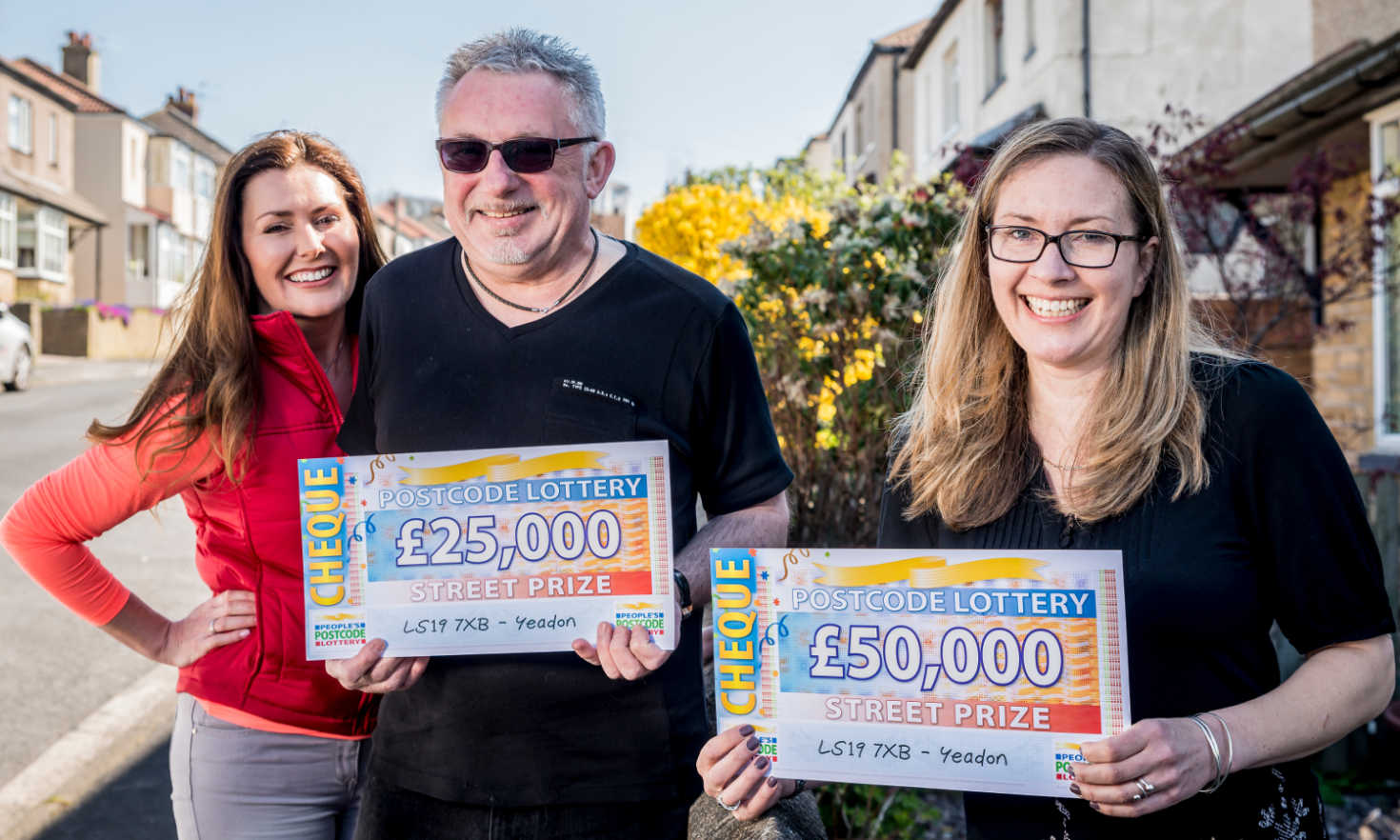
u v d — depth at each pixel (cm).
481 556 196
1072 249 172
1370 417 779
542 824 203
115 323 3138
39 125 3550
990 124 1514
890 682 173
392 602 196
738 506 222
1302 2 1130
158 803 395
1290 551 163
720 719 179
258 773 228
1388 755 400
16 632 584
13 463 1101
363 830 215
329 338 242
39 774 415
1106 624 163
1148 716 167
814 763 176
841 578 175
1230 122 766
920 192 420
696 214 696
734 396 218
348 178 239
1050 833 174
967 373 191
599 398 207
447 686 205
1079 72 1199
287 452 224
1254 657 167
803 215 518
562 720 203
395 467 196
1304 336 777
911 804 357
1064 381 183
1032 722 167
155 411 214
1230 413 169
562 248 210
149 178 4347
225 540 227
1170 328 174
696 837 194
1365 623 162
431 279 220
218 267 218
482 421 209
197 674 228
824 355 386
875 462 389
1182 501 169
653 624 194
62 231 3572
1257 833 165
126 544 805
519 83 203
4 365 1847
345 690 232
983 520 184
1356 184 779
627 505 195
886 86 2312
